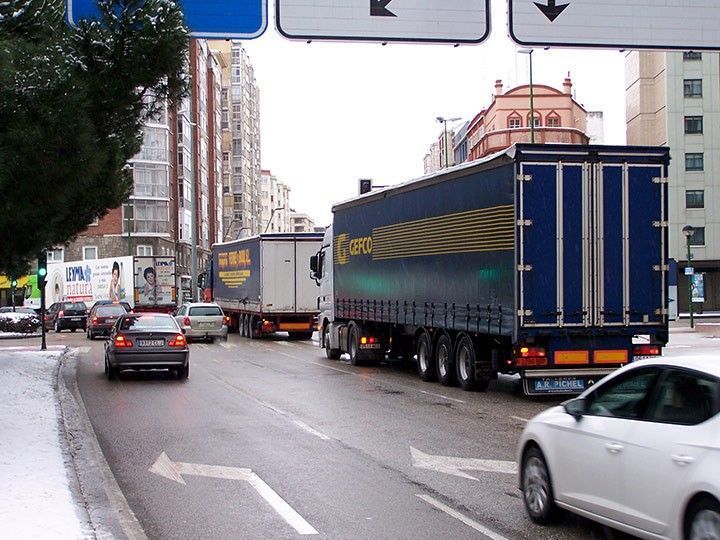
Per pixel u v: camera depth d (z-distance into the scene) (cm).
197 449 1200
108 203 2542
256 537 769
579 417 716
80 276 6038
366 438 1270
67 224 2394
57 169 1384
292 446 1212
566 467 729
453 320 1806
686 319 5700
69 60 1465
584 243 1584
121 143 1906
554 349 1583
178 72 1703
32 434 1242
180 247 8325
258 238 3781
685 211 6812
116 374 2234
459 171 1766
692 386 613
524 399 1692
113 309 4338
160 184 7688
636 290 1606
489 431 1320
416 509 858
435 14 1257
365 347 2395
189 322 3638
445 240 1836
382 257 2205
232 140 12331
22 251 1844
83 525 754
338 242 2578
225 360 2706
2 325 4634
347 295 2497
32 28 1435
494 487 948
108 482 994
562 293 1574
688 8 1314
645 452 625
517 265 1559
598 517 685
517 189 1560
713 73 6806
